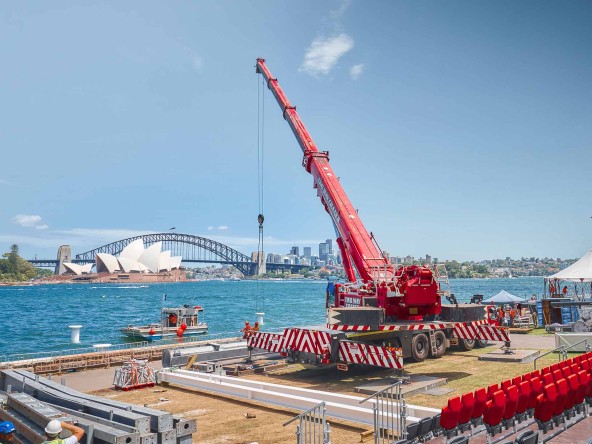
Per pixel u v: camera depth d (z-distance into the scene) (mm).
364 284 20922
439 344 21000
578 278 32156
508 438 9320
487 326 19844
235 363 20766
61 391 11516
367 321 16969
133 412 8977
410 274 18922
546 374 11008
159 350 24141
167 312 43750
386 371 18719
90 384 17672
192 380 16219
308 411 9609
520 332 29938
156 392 15875
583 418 10500
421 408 11188
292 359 19484
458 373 17531
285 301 127750
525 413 10000
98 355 22531
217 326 59000
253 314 79938
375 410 9789
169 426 8492
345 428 11445
